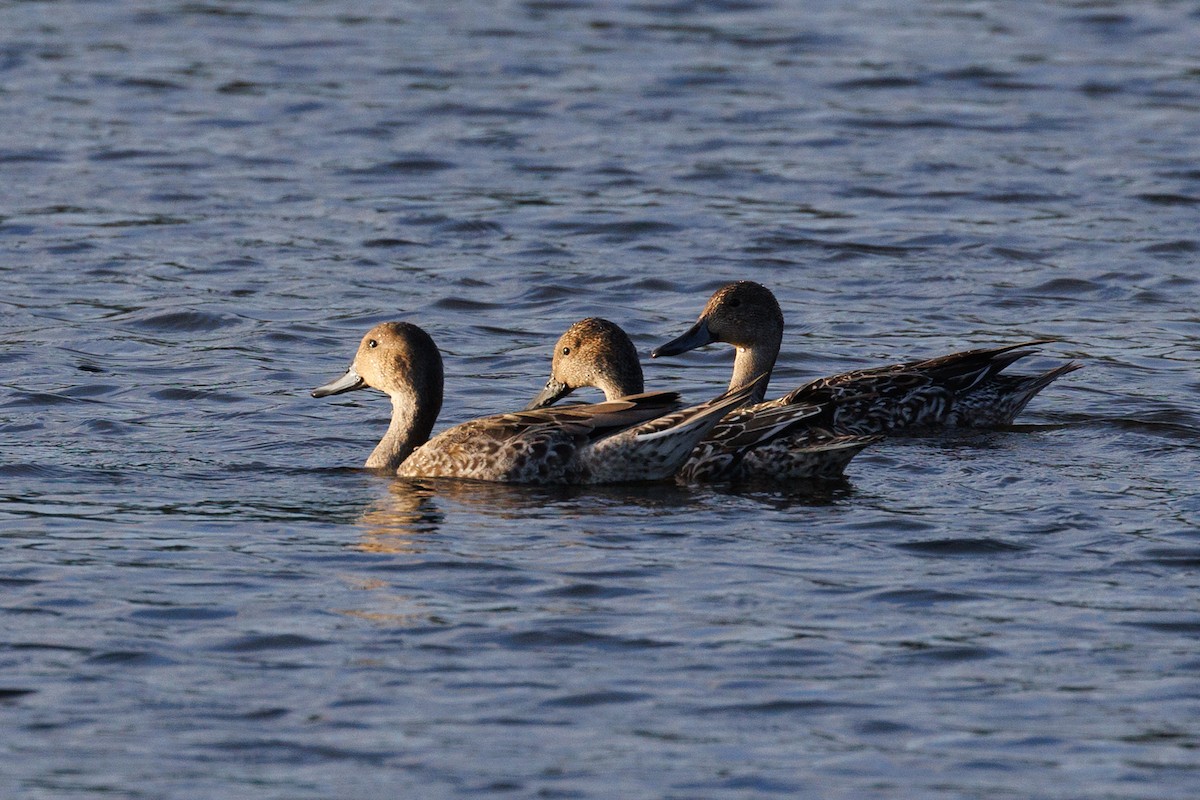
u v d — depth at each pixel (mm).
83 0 40156
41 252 22531
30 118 29609
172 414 16469
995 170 27250
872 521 13023
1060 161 27766
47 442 15359
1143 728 9414
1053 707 9664
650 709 9633
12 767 8922
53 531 12695
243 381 17656
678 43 36500
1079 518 13016
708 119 30406
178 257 22453
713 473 14500
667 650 10430
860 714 9578
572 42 36562
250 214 24547
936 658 10320
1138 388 17594
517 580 11641
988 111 31172
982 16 39250
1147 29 37906
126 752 9102
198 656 10320
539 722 9469
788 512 13352
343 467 14945
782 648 10461
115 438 15594
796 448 14367
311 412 16703
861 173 27094
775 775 8891
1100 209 25156
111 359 18328
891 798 8664
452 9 40062
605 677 10039
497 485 14312
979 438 15977
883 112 31000
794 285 21812
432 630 10719
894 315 20609
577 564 11969
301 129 29500
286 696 9773
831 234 23938
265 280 21562
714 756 9094
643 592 11391
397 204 25203
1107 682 9984
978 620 10906
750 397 17438
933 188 26219
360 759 9031
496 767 8945
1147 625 10812
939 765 9000
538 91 32281
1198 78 33531
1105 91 32562
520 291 21375
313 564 11984
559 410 14641
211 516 13195
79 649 10383
